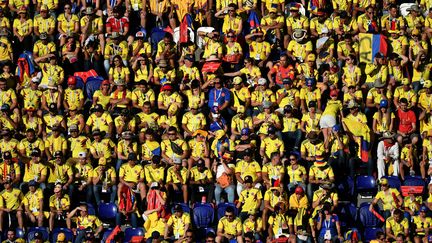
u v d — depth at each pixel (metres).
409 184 92.19
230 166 92.12
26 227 90.75
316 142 91.94
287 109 94.50
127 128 94.75
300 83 97.88
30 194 90.69
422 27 102.94
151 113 95.94
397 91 97.62
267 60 100.06
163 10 103.31
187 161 93.06
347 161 93.19
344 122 94.19
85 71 100.38
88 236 87.44
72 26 102.00
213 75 98.69
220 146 93.00
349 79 98.31
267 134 93.81
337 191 92.00
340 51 100.25
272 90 98.00
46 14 102.38
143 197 90.94
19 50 102.44
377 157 94.06
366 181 93.00
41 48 100.06
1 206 90.25
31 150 93.38
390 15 102.94
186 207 90.31
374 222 91.06
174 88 98.50
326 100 97.50
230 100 96.88
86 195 91.62
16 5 104.62
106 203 90.88
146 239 88.69
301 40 99.88
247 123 94.69
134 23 103.31
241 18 102.06
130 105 96.69
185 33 100.38
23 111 96.88
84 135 94.25
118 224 90.31
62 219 90.75
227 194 91.44
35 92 97.06
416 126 96.50
